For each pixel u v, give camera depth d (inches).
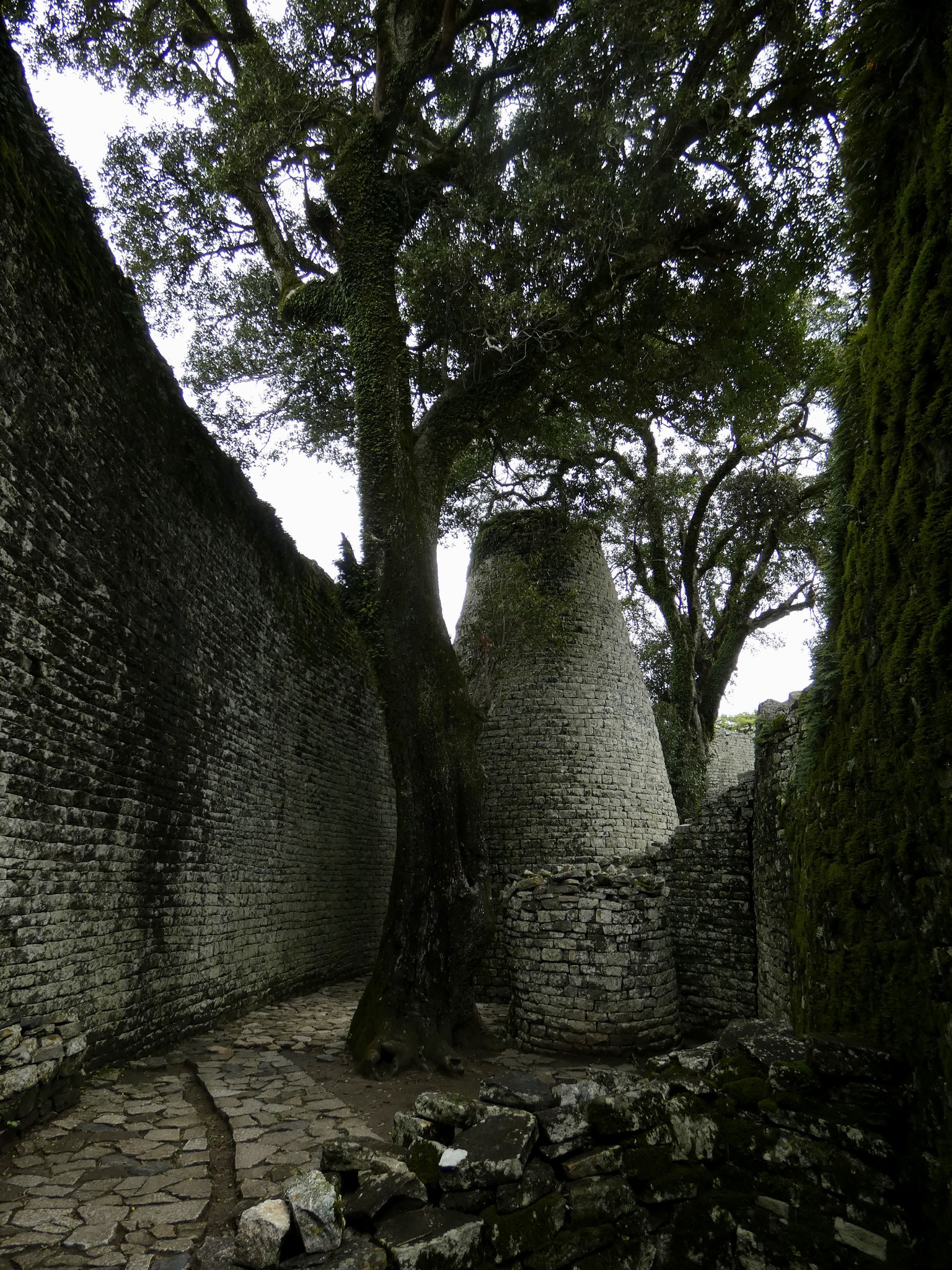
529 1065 300.8
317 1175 115.6
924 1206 111.0
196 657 343.9
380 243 378.9
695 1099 136.4
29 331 216.4
